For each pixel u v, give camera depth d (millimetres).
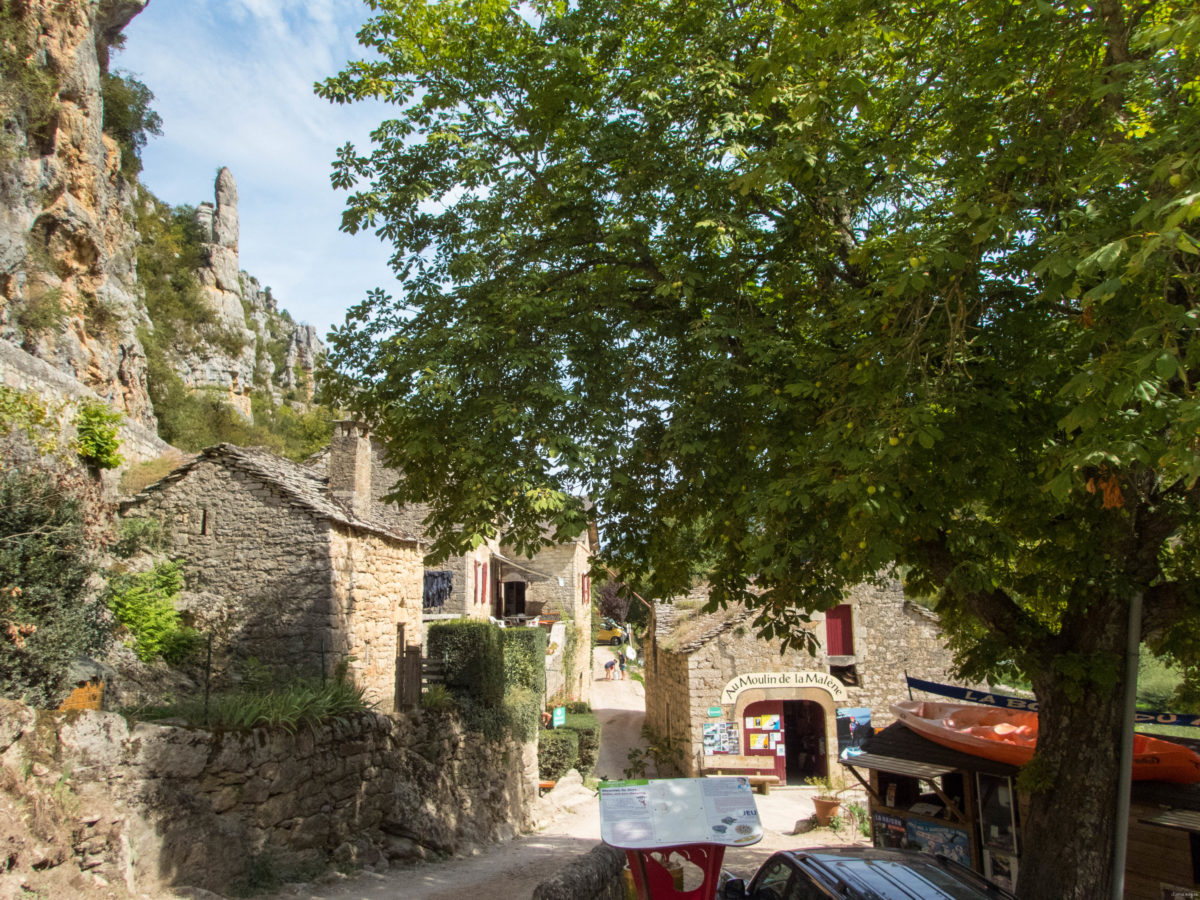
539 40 9688
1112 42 6434
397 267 10172
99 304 27609
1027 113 6887
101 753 7480
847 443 6562
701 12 8891
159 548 14094
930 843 9469
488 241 9688
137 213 55938
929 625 21875
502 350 8812
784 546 7355
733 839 6047
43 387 14328
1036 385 7273
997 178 6617
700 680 21297
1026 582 8820
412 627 17641
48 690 7758
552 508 7789
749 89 8859
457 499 9047
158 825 7781
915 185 8453
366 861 10883
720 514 8219
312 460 22031
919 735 9422
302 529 14125
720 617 22578
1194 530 8125
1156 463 5668
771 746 21078
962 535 7469
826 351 7598
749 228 8953
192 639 13281
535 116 9414
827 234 8602
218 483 14523
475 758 15688
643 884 6129
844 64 7363
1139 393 4797
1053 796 7160
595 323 8844
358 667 14766
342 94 9547
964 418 6730
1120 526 7117
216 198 86625
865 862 5754
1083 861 6848
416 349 8953
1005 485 6953
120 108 40219
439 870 11633
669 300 9117
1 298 22266
